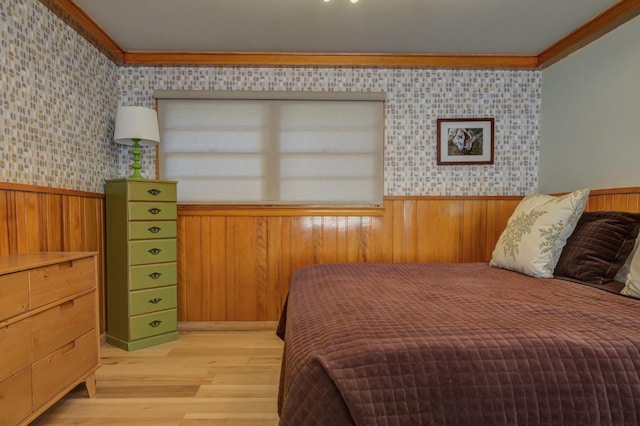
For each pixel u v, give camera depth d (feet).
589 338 3.18
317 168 9.61
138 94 9.45
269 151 9.58
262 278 9.61
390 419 2.75
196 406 5.80
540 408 2.85
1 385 4.23
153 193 8.30
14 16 5.90
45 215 6.59
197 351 8.07
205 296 9.59
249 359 7.64
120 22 7.68
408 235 9.67
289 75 9.53
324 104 9.58
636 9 6.54
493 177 9.66
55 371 5.14
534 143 9.64
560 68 8.87
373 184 9.62
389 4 6.97
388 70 9.59
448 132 9.61
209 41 8.59
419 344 3.06
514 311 3.98
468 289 5.20
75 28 7.48
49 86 6.77
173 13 7.30
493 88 9.59
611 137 7.34
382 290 5.09
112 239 8.36
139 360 7.55
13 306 4.40
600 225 5.92
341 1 6.86
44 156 6.62
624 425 2.85
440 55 9.30
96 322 6.15
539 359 2.99
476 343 3.09
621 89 7.09
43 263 4.88
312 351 3.10
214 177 9.56
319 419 2.78
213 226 9.55
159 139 8.94
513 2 6.89
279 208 9.56
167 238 8.57
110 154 9.05
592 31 7.52
